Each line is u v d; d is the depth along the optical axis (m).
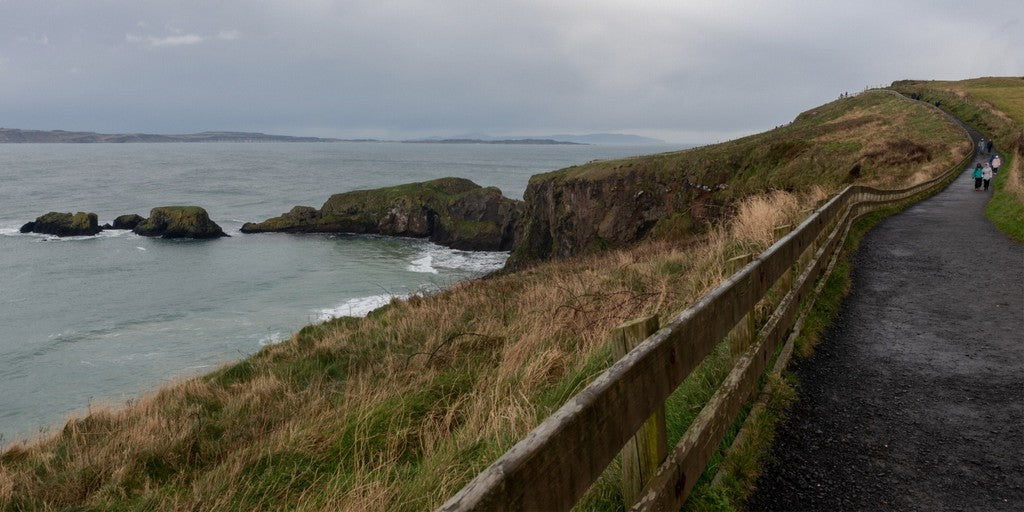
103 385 23.88
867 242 12.25
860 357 5.43
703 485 3.07
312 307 35.78
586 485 1.68
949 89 73.44
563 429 1.55
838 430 3.99
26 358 27.41
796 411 4.27
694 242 13.97
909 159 37.25
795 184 38.62
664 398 2.38
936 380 4.85
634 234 51.88
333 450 5.23
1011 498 3.18
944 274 8.98
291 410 6.96
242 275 46.69
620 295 7.73
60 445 7.23
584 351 5.79
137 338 30.20
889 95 76.75
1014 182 19.31
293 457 5.19
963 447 3.75
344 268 50.44
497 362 6.77
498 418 4.16
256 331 30.86
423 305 11.86
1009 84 78.50
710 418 3.06
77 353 28.00
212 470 5.32
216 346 28.52
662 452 2.45
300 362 9.45
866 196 16.02
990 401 4.43
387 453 4.90
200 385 9.14
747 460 3.39
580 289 9.23
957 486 3.31
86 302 38.09
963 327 6.29
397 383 6.84
